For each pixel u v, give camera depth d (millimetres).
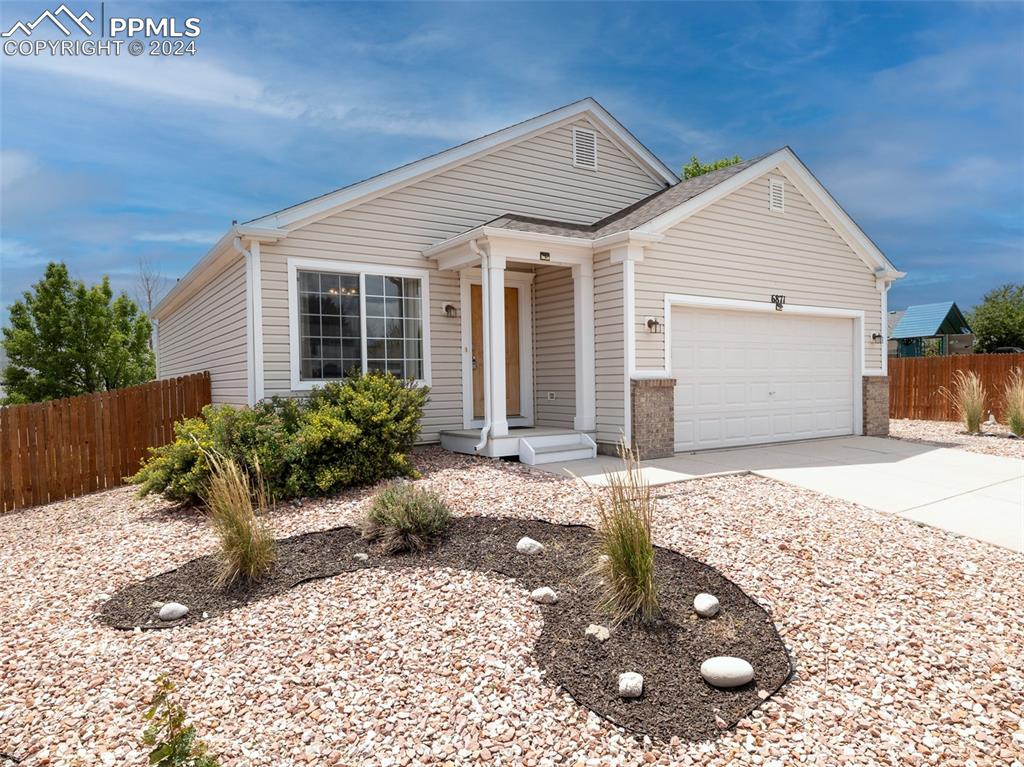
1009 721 2836
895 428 13727
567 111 11000
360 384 7762
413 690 3090
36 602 4250
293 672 3264
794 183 10719
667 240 9102
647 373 8867
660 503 5953
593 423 9273
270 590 4246
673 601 3857
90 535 5836
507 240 8414
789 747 2684
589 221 11359
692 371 9609
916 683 3119
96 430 8695
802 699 3004
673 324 9344
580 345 9227
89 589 4441
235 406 8938
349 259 8852
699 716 2877
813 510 5855
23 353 17750
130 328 20281
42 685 3217
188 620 3893
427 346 9516
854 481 7297
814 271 11062
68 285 18281
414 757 2643
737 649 3389
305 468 6551
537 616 3740
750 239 10141
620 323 8805
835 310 11398
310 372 8555
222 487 4527
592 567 4242
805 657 3336
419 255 9477
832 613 3770
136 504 7141
